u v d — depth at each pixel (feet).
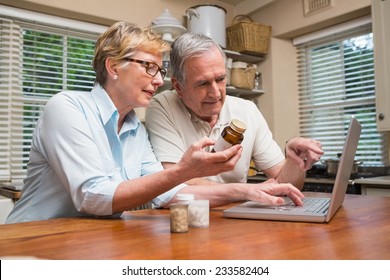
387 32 8.24
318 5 9.73
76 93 3.55
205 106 4.46
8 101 7.96
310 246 1.99
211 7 9.45
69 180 3.05
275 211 2.91
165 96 5.02
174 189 3.62
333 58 10.50
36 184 3.60
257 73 11.12
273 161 5.14
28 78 8.30
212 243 2.09
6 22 8.00
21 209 3.63
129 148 3.94
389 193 6.87
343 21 9.73
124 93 3.63
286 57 11.21
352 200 3.95
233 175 4.93
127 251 1.93
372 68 9.52
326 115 10.78
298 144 4.24
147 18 9.59
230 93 11.12
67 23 8.59
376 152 9.46
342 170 2.74
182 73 4.38
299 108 11.44
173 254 1.86
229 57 10.79
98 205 2.96
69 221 2.89
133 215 3.22
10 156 7.92
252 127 5.11
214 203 3.50
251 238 2.21
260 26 10.43
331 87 10.59
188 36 4.42
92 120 3.43
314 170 8.94
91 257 1.82
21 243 2.12
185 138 4.81
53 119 3.21
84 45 9.16
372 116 9.63
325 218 2.67
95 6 8.62
